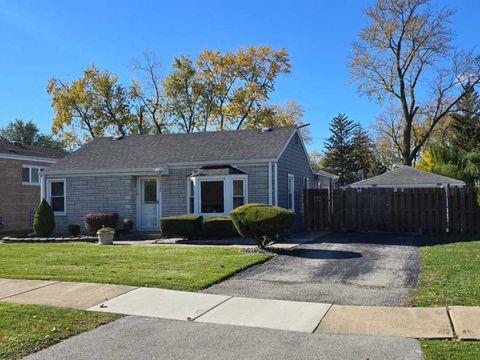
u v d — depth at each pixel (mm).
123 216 20734
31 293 8789
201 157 20188
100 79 42750
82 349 5961
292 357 5641
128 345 6105
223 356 5703
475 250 13469
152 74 54719
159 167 19984
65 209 21625
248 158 19203
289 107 59344
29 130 59781
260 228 13672
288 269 11133
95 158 22203
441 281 9359
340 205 20172
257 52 45625
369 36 43281
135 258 12492
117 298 8398
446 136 52625
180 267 11094
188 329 6746
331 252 13703
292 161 21875
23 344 6047
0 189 28094
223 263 11570
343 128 68625
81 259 12461
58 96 42406
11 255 13516
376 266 11383
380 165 63375
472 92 45000
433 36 41906
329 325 6867
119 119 43781
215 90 45781
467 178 35469
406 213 19234
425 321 6902
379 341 6148
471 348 5742
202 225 17984
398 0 41594
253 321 7109
